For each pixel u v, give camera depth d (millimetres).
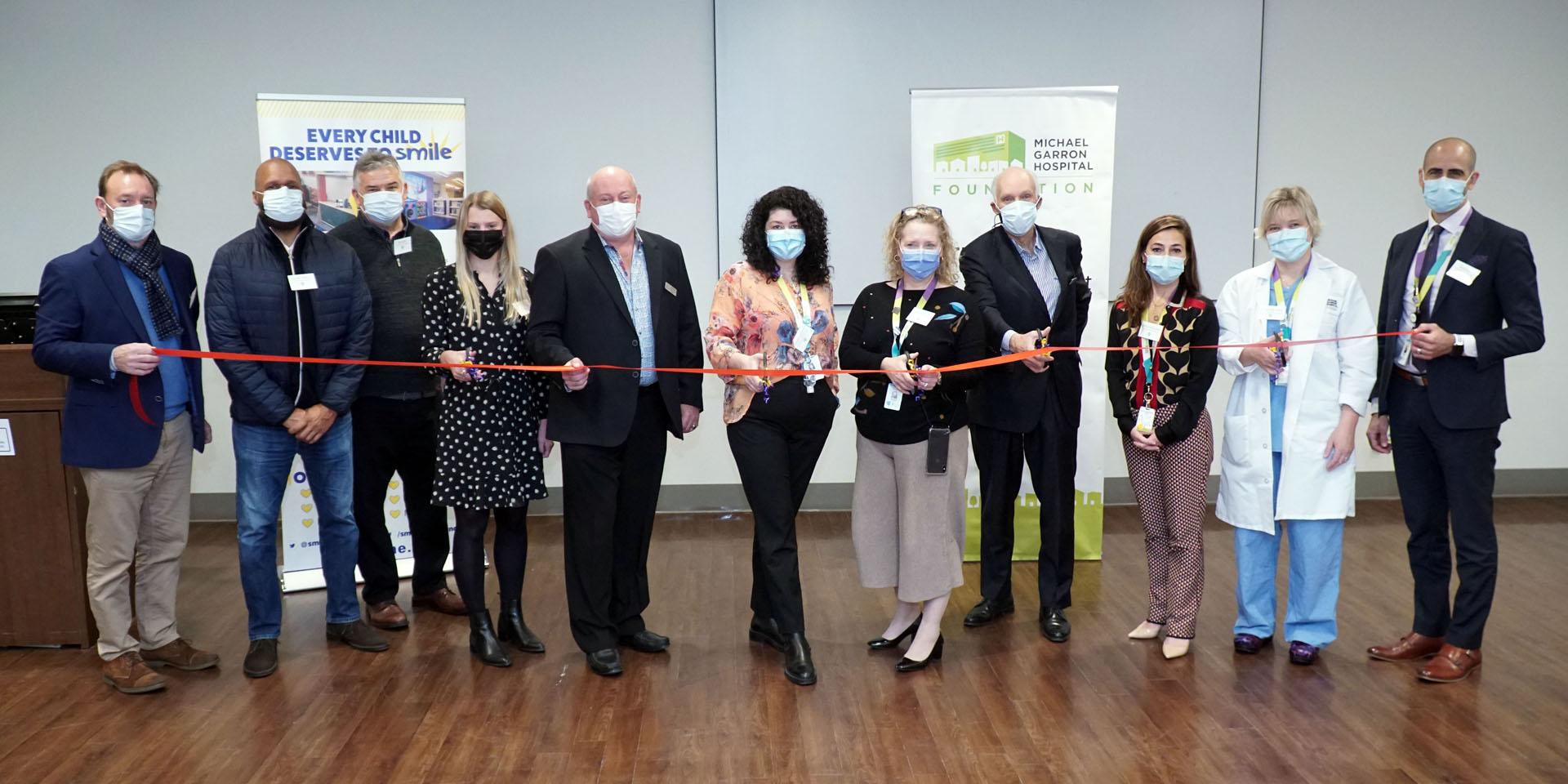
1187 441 3324
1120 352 3477
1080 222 4410
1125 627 3654
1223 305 3383
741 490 5434
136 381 3049
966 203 4410
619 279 3176
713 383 5340
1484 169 5328
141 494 3139
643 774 2609
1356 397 3178
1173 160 5215
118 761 2693
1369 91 5246
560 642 3541
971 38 5102
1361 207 5328
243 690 3146
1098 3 5094
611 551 3244
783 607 3170
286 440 3283
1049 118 4363
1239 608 3406
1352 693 3062
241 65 5027
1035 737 2791
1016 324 3518
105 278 3049
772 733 2828
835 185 5172
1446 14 5215
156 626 3291
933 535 3146
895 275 3217
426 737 2820
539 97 5125
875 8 5074
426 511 3871
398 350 3650
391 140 4254
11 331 3455
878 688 3129
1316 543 3248
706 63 5141
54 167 5031
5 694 3121
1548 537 4758
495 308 3244
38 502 3424
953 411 3113
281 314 3188
